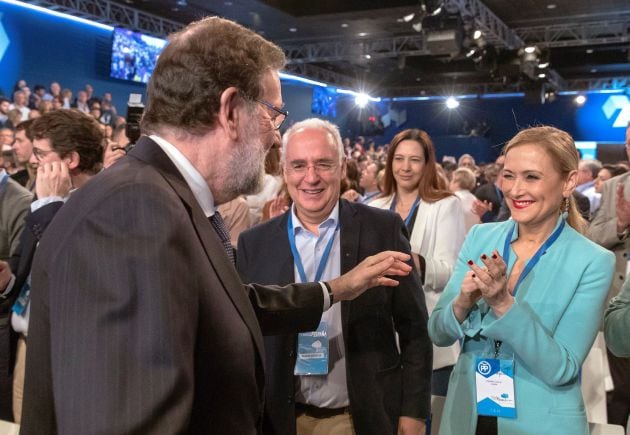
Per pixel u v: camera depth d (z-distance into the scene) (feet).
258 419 3.02
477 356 4.68
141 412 2.15
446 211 8.46
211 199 3.01
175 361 2.26
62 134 6.46
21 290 6.62
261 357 2.91
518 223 4.89
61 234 2.50
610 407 8.93
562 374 4.26
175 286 2.36
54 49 31.27
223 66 2.84
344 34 41.73
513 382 4.49
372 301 4.91
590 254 4.52
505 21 38.32
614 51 47.06
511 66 38.29
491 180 24.43
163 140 2.91
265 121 3.12
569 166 4.54
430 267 7.82
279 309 4.13
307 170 5.08
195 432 2.63
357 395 4.75
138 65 34.94
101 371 2.17
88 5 31.76
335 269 5.16
